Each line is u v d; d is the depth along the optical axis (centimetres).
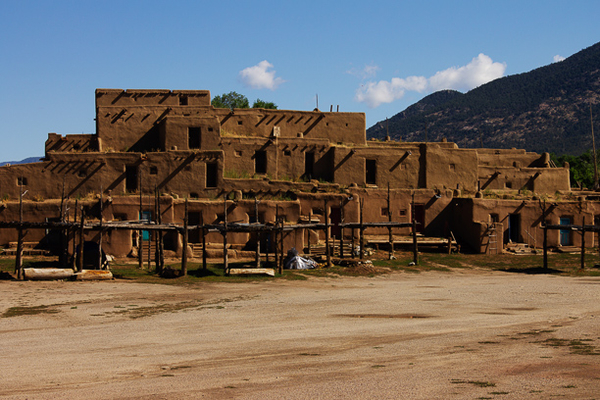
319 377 1084
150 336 1617
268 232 3744
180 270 3073
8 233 3903
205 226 3161
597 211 4350
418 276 3259
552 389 932
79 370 1221
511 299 2280
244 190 4328
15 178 4228
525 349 1288
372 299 2328
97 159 4262
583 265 3503
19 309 2098
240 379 1088
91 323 1842
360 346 1402
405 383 1012
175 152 4316
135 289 2639
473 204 4203
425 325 1698
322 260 3553
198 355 1352
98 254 3162
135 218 3928
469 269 3541
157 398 959
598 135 18562
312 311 2031
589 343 1338
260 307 2133
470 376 1050
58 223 2969
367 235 4369
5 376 1183
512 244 4209
